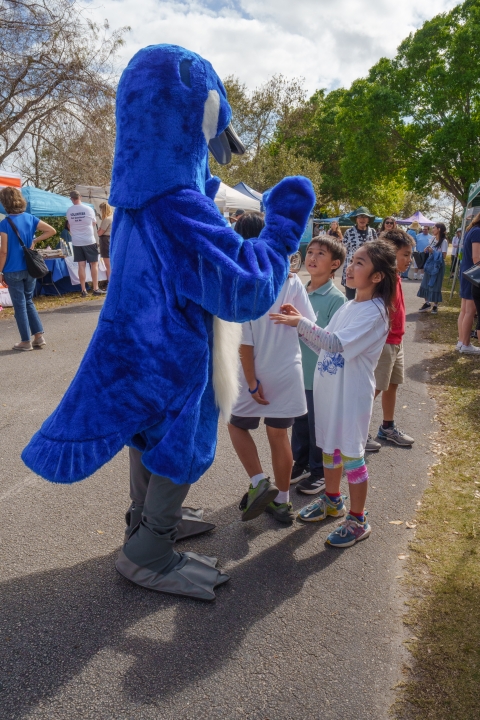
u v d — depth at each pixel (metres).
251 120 38.34
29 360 6.29
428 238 18.92
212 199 2.20
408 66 27.75
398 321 3.90
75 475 1.92
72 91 16.69
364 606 2.42
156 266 2.01
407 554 2.82
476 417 4.82
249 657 2.11
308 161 32.62
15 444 4.04
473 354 7.16
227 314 1.95
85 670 2.01
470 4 26.44
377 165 29.17
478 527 3.04
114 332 2.08
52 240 13.06
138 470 2.52
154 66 2.00
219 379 2.25
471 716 1.85
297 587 2.55
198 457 2.14
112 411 2.03
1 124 16.78
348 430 2.78
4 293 9.80
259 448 4.21
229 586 2.54
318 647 2.17
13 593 2.42
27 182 19.81
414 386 5.83
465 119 25.08
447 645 2.17
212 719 1.83
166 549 2.46
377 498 3.43
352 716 1.86
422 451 4.20
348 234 7.64
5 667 2.01
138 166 2.01
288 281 2.94
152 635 2.20
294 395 2.91
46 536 2.89
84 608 2.34
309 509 3.17
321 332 2.65
